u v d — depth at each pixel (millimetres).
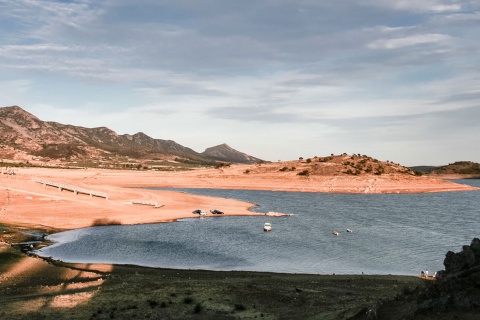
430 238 79375
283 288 38125
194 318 29078
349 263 57469
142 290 35562
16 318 27938
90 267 49531
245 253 62938
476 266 22344
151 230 81938
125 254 60406
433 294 22203
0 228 76188
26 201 99188
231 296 34594
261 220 99688
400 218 111312
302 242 72562
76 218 89000
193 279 43500
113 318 28672
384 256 62312
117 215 94688
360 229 89312
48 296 33531
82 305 31078
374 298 33719
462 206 149125
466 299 20766
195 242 70688
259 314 29922
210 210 110875
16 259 47375
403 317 21688
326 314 28312
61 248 63344
